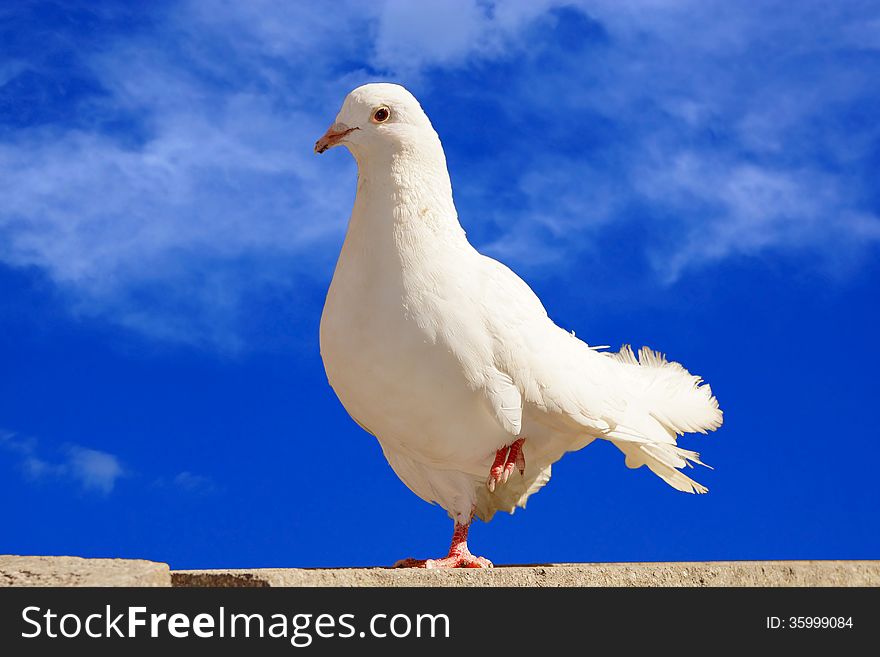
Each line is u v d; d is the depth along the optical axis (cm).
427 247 118
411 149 119
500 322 118
